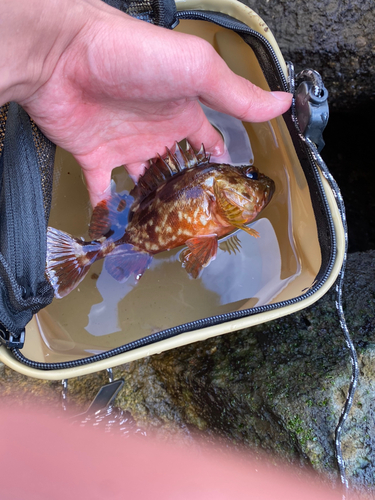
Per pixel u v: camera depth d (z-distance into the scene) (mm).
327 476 271
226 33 300
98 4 262
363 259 358
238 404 307
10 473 283
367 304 314
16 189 247
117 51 256
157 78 267
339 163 455
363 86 370
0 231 244
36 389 347
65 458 301
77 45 255
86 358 253
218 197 302
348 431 278
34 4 221
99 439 318
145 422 339
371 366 290
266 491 296
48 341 300
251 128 334
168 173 316
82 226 341
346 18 344
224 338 333
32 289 254
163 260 333
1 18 211
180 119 305
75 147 305
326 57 356
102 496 291
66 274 321
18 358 251
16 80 237
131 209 329
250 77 318
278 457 292
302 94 267
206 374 321
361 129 426
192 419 337
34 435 313
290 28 351
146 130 311
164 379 346
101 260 331
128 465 313
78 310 323
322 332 309
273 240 322
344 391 284
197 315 316
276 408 289
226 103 282
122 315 324
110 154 319
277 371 302
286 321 319
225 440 322
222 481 314
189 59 260
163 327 317
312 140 270
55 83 264
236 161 340
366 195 449
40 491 279
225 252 329
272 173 328
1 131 267
